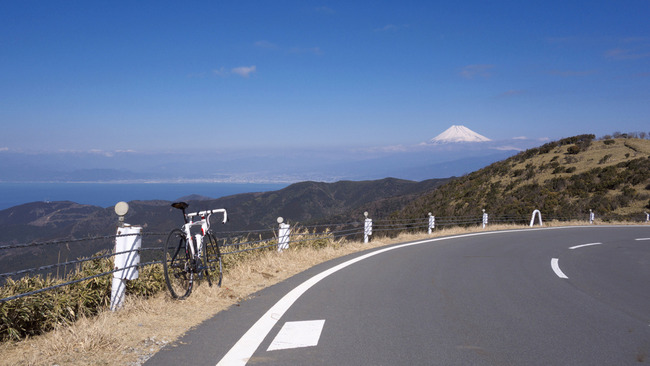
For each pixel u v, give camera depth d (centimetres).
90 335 402
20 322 433
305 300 610
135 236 546
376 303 602
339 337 441
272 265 923
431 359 382
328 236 1352
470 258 1167
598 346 434
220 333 445
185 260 605
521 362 381
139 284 589
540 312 576
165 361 362
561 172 5200
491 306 603
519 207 4231
